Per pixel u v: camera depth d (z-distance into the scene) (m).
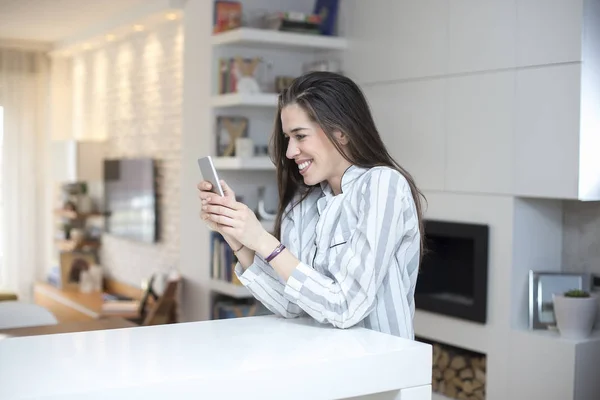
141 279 7.05
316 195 1.96
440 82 4.05
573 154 3.38
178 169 6.32
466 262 4.11
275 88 4.96
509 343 3.68
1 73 8.20
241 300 5.18
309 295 1.72
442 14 4.03
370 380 1.59
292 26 4.80
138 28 6.77
